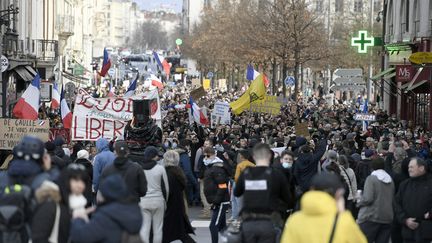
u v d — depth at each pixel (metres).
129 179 15.12
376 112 55.38
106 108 26.03
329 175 9.87
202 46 118.81
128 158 16.16
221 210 18.50
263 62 82.19
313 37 72.56
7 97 45.56
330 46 82.56
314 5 112.75
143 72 141.62
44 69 56.91
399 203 15.62
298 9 71.31
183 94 88.00
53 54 58.31
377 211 15.96
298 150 20.98
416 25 54.44
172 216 17.28
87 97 25.95
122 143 15.36
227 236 13.18
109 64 42.34
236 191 13.30
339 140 27.27
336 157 18.22
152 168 16.52
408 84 49.84
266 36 72.19
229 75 121.75
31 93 27.12
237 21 94.12
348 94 98.06
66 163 17.45
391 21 63.44
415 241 15.53
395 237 16.89
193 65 170.38
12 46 46.84
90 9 132.38
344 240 9.26
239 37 87.75
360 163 20.52
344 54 83.06
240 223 13.39
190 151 27.89
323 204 9.35
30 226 10.80
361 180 20.44
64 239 10.91
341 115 54.03
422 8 51.84
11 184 11.38
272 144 26.09
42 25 64.50
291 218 9.54
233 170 22.08
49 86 47.97
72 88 50.19
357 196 18.05
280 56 71.56
